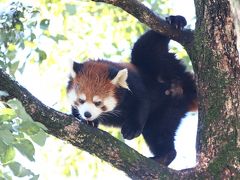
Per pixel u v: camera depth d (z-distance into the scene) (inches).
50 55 570.9
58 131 316.2
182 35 361.1
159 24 357.7
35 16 401.7
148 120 445.1
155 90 448.5
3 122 247.0
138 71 456.8
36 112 311.0
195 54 351.6
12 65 381.1
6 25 378.6
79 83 434.6
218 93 336.8
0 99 307.1
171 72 450.0
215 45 338.3
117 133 475.5
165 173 325.7
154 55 454.3
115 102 429.1
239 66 334.0
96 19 626.8
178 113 446.0
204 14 343.9
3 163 245.6
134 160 323.0
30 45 418.9
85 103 426.6
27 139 245.1
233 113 332.5
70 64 443.5
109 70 438.3
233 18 323.3
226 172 326.0
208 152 333.7
